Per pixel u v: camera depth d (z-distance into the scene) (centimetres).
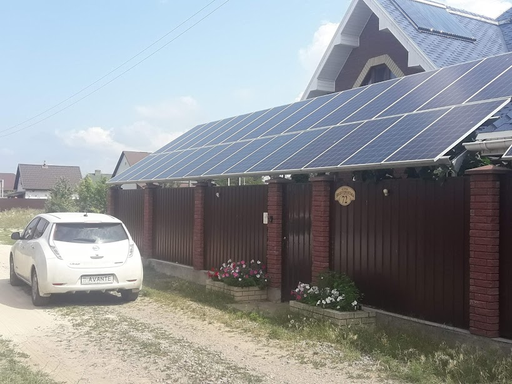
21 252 1127
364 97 1137
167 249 1477
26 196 6600
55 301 1046
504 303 662
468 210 721
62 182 3841
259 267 1105
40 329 814
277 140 1173
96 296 1102
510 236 658
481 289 669
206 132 1689
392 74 1602
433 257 765
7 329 813
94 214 1118
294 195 1036
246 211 1164
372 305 857
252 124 1445
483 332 665
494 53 1520
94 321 866
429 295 769
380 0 1598
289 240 1045
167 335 782
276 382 585
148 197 1547
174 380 586
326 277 880
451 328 721
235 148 1299
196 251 1295
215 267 1252
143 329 816
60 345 727
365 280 870
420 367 602
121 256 1012
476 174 677
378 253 849
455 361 604
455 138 726
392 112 960
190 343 741
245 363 654
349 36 1677
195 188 1312
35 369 620
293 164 956
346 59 1741
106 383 575
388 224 834
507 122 708
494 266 661
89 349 706
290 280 1039
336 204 927
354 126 995
